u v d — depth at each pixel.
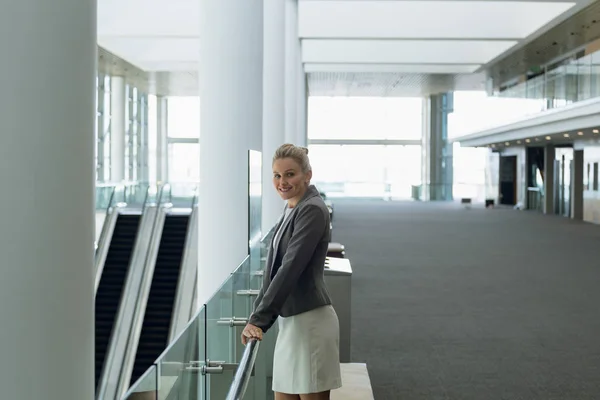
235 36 7.45
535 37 22.30
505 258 15.46
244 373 2.70
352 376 5.38
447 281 12.30
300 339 3.19
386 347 7.61
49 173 1.84
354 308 9.85
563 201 30.25
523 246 17.84
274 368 3.33
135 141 39.88
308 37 21.55
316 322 3.20
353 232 21.91
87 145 2.03
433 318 9.16
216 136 7.46
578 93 20.03
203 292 7.52
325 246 3.19
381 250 17.00
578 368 6.73
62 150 1.89
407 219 27.55
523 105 25.34
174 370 2.38
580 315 9.33
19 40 1.75
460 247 17.62
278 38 13.38
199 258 7.60
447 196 44.81
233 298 3.97
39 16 1.80
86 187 2.02
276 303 2.96
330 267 6.49
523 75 31.92
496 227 23.75
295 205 3.20
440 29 21.45
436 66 30.80
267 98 13.38
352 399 4.80
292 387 3.22
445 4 21.16
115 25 21.59
